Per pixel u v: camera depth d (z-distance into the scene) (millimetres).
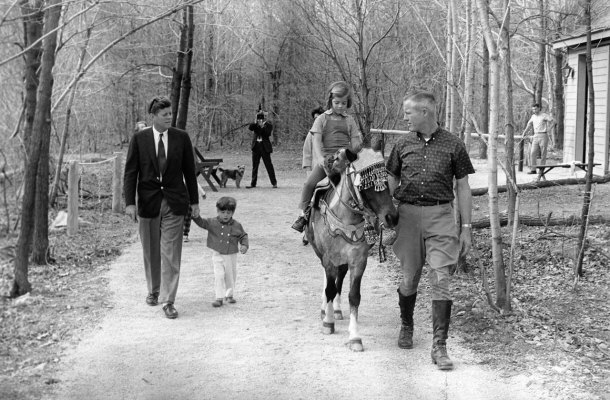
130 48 25281
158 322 7215
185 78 16828
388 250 10547
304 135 34406
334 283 6727
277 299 8156
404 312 6445
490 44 7098
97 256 10172
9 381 5598
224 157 30500
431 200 6059
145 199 7398
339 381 5695
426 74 24719
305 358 6211
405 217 6160
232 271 7938
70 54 15773
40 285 8406
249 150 33969
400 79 24531
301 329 7035
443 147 6027
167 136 7434
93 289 8391
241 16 32000
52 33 7730
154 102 7359
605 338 6539
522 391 5453
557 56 27031
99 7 13164
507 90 7996
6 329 6824
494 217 7215
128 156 7473
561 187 14297
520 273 8562
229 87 35844
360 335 6844
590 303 7445
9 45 9570
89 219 13102
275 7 31266
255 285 8773
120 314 7453
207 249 10836
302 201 7023
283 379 5746
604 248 8961
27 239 8031
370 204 5906
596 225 10141
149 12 17547
